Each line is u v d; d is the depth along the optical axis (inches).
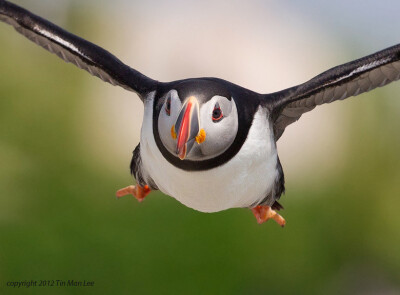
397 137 639.8
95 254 547.8
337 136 644.7
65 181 585.9
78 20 675.4
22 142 588.7
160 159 280.4
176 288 546.6
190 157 271.6
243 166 281.6
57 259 544.1
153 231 556.1
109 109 627.5
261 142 283.9
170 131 258.2
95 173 594.2
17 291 538.3
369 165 637.9
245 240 567.8
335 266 617.0
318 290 601.3
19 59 616.7
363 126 644.7
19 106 601.6
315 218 616.1
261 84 679.7
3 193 564.1
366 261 629.0
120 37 680.4
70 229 557.6
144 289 542.6
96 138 615.5
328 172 636.7
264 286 580.1
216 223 565.3
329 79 298.2
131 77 298.2
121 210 566.6
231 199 295.1
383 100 644.7
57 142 597.9
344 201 628.7
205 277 554.9
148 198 564.7
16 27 312.8
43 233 552.4
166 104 263.1
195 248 554.6
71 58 312.8
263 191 305.3
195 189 285.7
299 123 646.5
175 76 674.2
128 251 547.5
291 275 592.1
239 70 683.4
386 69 299.9
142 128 288.2
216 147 268.7
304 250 601.0
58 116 609.9
